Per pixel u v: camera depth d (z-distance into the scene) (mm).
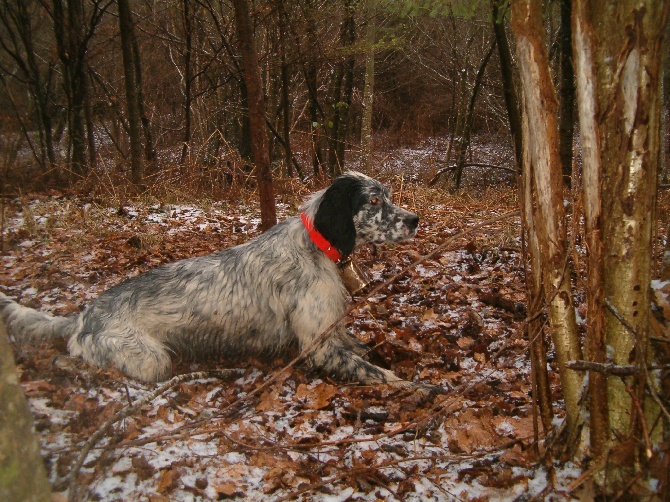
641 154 2223
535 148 2439
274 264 4020
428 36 22328
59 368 3693
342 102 15109
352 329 4699
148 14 14812
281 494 2717
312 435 3215
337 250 4027
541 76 2342
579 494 2543
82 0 13578
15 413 1509
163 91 19156
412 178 14602
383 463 2842
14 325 3973
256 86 5641
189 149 11117
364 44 13039
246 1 5426
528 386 3715
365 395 3688
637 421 2385
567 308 2549
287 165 13500
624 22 2139
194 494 2691
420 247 6812
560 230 2475
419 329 4656
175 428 3213
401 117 28375
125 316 3912
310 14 12562
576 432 2641
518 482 2699
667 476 2242
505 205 8953
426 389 3656
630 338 2367
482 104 23734
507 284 5605
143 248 6770
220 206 9375
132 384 3678
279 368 4031
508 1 6684
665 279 2635
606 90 2229
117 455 2895
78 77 12328
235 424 3293
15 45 13180
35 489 1566
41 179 10547
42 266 6016
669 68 8820
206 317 3984
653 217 2314
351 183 4109
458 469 2848
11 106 14383
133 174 10383
